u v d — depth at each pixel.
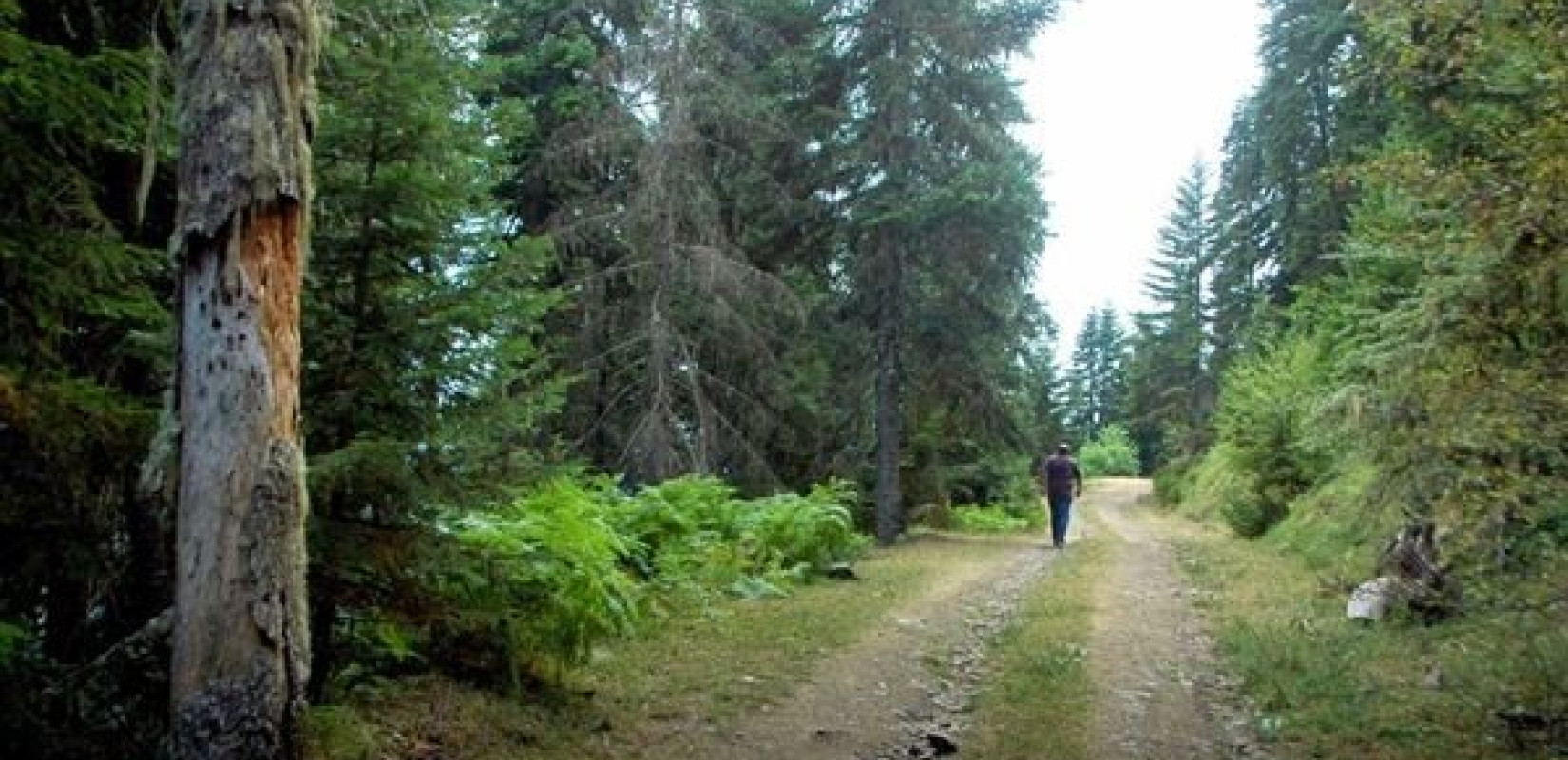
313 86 5.00
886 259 21.30
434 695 6.95
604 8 18.73
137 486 4.75
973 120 21.08
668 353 17.94
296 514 4.75
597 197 18.23
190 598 4.55
